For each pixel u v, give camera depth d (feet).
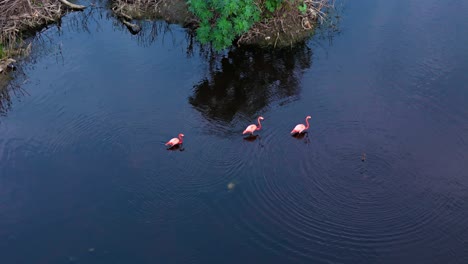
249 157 53.78
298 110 60.13
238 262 43.32
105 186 50.83
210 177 51.52
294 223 46.65
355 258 43.34
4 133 57.72
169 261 43.45
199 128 57.88
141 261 43.50
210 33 68.54
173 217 47.47
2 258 44.14
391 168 51.70
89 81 66.13
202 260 43.50
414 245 44.21
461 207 47.32
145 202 49.01
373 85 63.05
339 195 49.24
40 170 52.85
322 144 55.06
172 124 58.49
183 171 52.24
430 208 47.44
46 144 56.03
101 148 55.36
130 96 63.05
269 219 47.14
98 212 48.19
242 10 66.90
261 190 50.11
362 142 54.95
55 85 65.57
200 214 47.67
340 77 65.05
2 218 47.78
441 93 61.05
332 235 45.37
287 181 51.01
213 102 62.49
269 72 67.62
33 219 47.67
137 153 54.65
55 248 44.93
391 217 46.80
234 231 46.06
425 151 53.47
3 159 54.24
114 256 44.01
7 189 50.72
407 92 61.62
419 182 50.03
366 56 68.44
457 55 67.15
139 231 46.24
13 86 65.72
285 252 44.04
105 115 59.77
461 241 44.37
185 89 64.75
